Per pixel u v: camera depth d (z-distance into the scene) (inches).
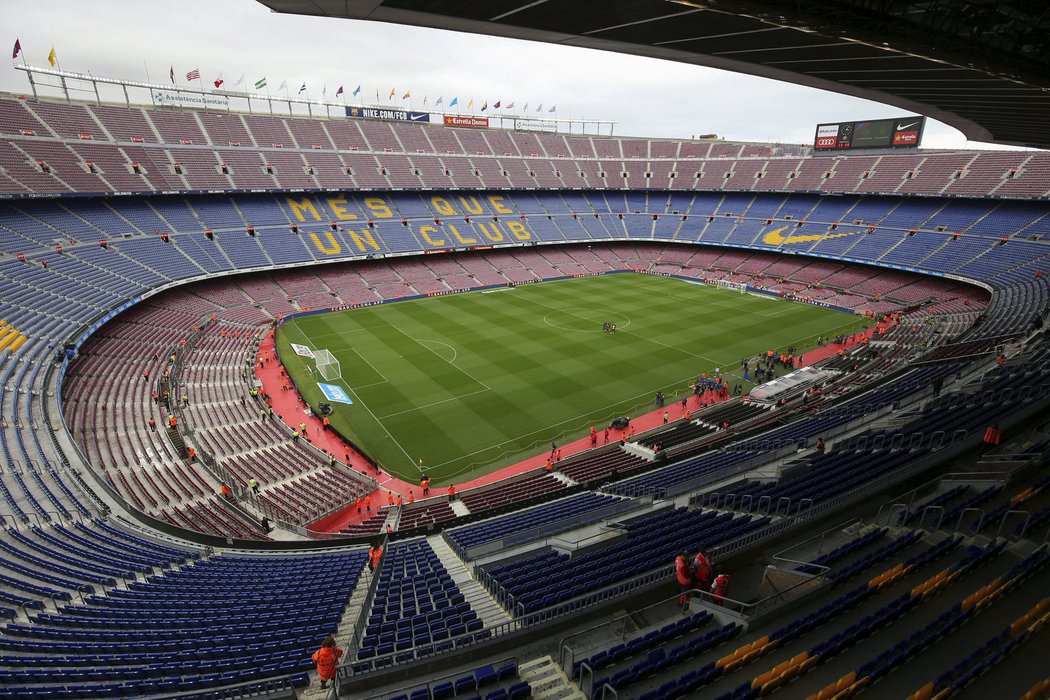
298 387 1712.6
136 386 1544.0
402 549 868.0
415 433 1457.9
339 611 643.5
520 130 4143.7
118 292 1975.9
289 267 2669.8
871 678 390.3
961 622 441.1
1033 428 781.9
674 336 2182.6
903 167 3083.2
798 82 682.8
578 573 620.4
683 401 1583.4
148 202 2571.4
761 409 1496.1
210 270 2431.1
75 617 629.3
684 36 471.2
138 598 687.1
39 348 1418.6
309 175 3031.5
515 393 1678.2
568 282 3181.6
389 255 2957.7
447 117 3833.7
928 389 1152.2
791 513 667.4
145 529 931.3
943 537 569.0
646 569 584.7
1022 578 487.2
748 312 2522.1
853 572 519.5
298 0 371.2
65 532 845.8
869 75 616.7
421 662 472.1
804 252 3078.2
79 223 2242.9
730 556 577.3
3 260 1804.9
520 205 3681.1
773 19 411.8
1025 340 1380.4
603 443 1397.6
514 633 492.1
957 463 731.4
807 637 448.1
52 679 525.0
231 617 636.1
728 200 3727.9
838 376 1696.6
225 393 1636.3
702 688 398.9
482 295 2874.0
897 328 2176.4
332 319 2436.0
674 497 854.5
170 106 2920.8
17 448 1042.1
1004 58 503.8
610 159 4146.2
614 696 402.9
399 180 3304.6
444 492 1214.9
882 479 682.2
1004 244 2491.4
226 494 1118.4
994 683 380.5
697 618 478.0
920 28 440.1
